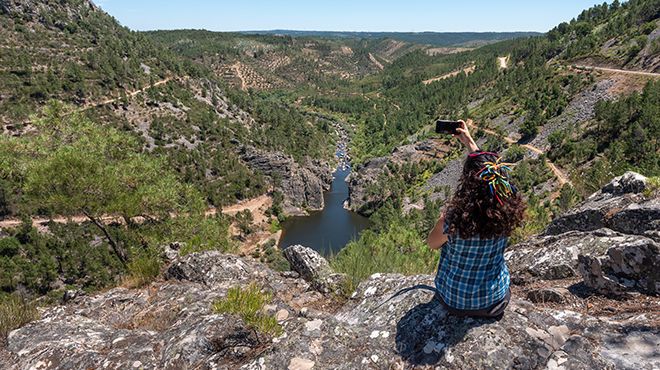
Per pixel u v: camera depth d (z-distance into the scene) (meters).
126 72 156.25
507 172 3.57
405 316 4.50
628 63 133.75
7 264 56.81
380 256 8.98
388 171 141.25
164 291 8.08
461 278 3.79
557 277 6.53
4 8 161.12
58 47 156.12
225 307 5.41
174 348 4.65
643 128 84.44
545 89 145.38
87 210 17.95
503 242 3.68
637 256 5.09
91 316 7.27
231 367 4.33
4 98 113.12
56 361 4.95
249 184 117.56
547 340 3.83
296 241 97.56
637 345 3.77
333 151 188.62
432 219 82.56
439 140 151.00
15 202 72.69
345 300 7.48
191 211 22.53
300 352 4.18
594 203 8.80
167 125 133.88
